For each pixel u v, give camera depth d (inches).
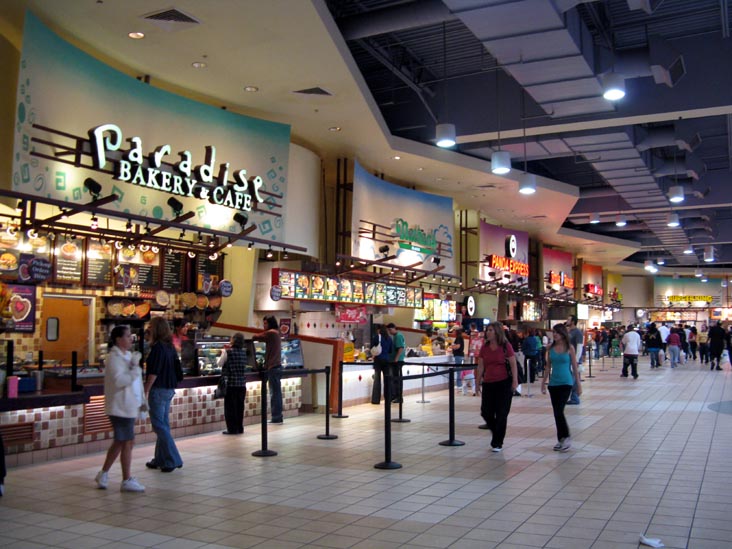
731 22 431.2
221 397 337.4
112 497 218.7
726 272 1621.6
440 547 168.4
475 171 610.2
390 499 215.9
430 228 664.4
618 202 896.3
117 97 348.5
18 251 360.2
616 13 417.4
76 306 406.6
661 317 1715.1
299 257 554.9
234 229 419.8
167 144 379.6
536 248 1075.9
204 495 221.6
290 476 249.6
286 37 331.9
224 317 515.8
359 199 555.8
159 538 176.6
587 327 1454.2
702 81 449.7
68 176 319.9
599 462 273.4
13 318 360.8
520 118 501.4
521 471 257.1
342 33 384.2
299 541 173.8
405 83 530.6
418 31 434.9
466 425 380.5
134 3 294.0
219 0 292.0
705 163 754.8
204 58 359.6
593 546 168.6
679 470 257.9
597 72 391.2
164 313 452.8
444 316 788.6
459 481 240.8
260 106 440.1
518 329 936.3
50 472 254.8
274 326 398.0
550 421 390.9
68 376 289.9
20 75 286.4
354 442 323.9
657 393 552.1
